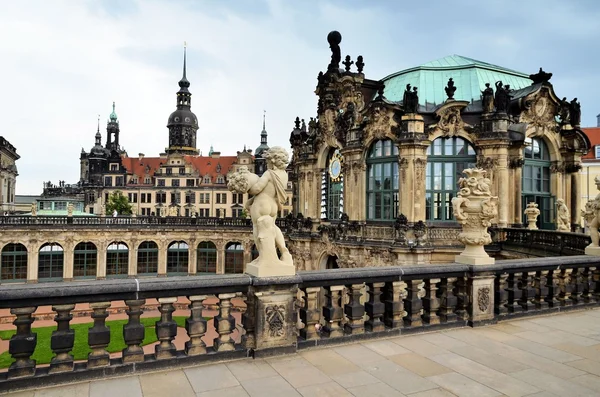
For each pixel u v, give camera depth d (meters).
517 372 9.11
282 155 10.20
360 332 10.92
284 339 9.91
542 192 39.22
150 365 8.84
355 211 41.25
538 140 39.12
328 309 10.69
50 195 165.75
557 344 10.83
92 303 8.58
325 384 8.44
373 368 9.23
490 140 35.59
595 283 15.00
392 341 10.88
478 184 12.73
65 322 8.41
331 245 43.34
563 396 8.07
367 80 44.31
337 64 46.62
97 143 168.00
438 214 37.28
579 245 25.20
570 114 39.81
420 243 34.88
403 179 36.47
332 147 46.81
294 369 9.11
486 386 8.45
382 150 39.69
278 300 9.89
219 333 9.60
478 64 43.88
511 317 12.95
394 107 37.84
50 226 66.56
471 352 10.21
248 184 9.80
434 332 11.65
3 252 65.25
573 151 38.81
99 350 8.65
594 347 10.62
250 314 9.80
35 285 8.30
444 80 42.28
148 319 46.50
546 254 28.73
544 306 13.77
